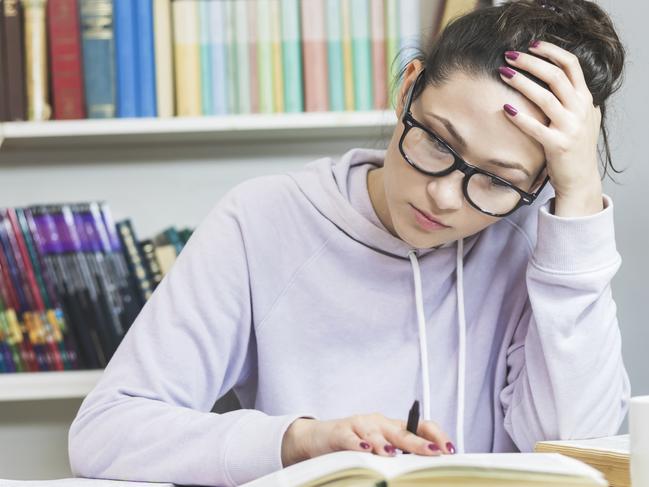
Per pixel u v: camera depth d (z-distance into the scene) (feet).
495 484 2.17
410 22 5.91
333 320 3.91
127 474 3.21
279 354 3.88
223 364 3.77
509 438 3.99
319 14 5.91
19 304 5.88
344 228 3.90
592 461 2.80
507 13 3.35
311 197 3.93
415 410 2.67
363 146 6.71
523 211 4.13
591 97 3.39
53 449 6.77
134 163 6.73
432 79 3.24
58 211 5.92
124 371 3.57
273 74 5.92
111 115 5.86
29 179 6.69
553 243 3.52
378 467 2.25
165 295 3.74
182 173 6.73
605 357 3.62
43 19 5.86
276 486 2.34
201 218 6.73
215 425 3.14
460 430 3.87
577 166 3.39
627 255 5.73
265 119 5.82
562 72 3.30
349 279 3.92
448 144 3.14
